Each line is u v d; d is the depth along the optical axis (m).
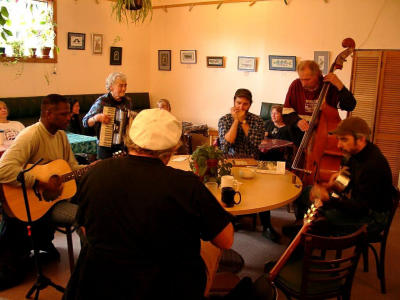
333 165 2.89
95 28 5.96
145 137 1.30
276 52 5.61
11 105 4.95
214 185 2.46
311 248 1.79
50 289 2.56
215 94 6.34
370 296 2.62
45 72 5.41
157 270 1.26
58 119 2.52
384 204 2.33
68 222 2.47
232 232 1.37
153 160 1.32
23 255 2.67
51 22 5.33
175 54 6.64
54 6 5.34
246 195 2.41
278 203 2.28
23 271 2.64
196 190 1.28
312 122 2.92
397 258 3.15
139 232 1.23
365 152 2.30
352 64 4.79
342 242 1.80
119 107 3.71
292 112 3.27
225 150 3.24
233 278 2.12
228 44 6.05
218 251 1.71
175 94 6.79
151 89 7.05
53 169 2.53
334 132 2.32
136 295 1.25
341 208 2.33
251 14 5.75
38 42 5.28
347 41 3.03
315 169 2.94
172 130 1.35
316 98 3.18
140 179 1.26
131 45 6.57
